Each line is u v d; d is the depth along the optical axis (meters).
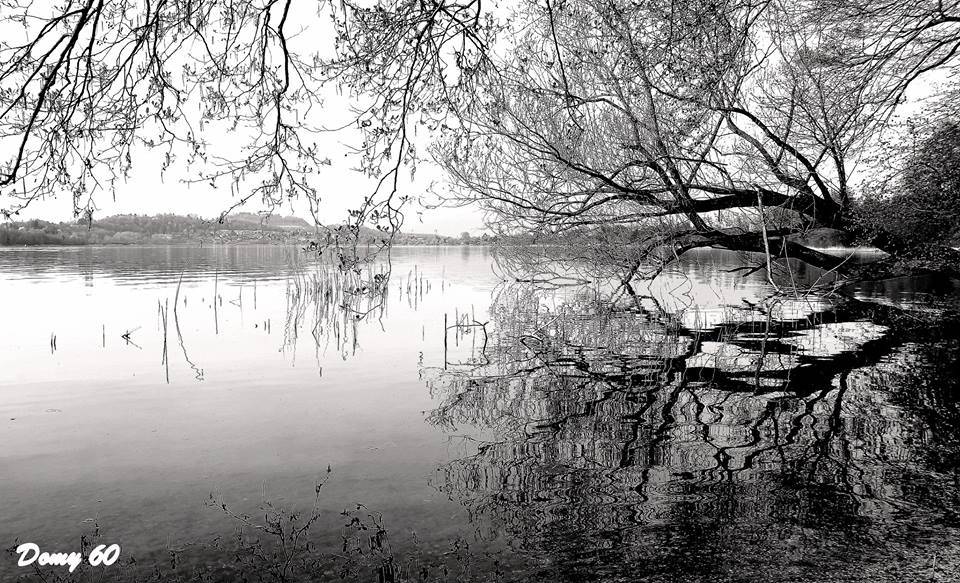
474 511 5.27
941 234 14.10
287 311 19.98
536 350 12.89
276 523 5.09
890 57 12.02
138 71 3.93
